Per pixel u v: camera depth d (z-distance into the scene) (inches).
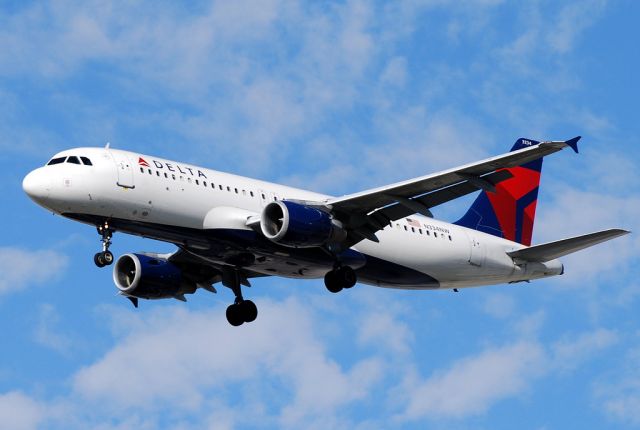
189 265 4726.9
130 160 4067.4
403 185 4018.2
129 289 4586.6
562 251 4940.9
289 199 4328.3
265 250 4237.2
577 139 3604.8
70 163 3993.6
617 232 4623.5
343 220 4249.5
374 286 4857.3
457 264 4923.7
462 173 3919.8
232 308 4739.2
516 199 5374.0
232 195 4237.2
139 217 4050.2
